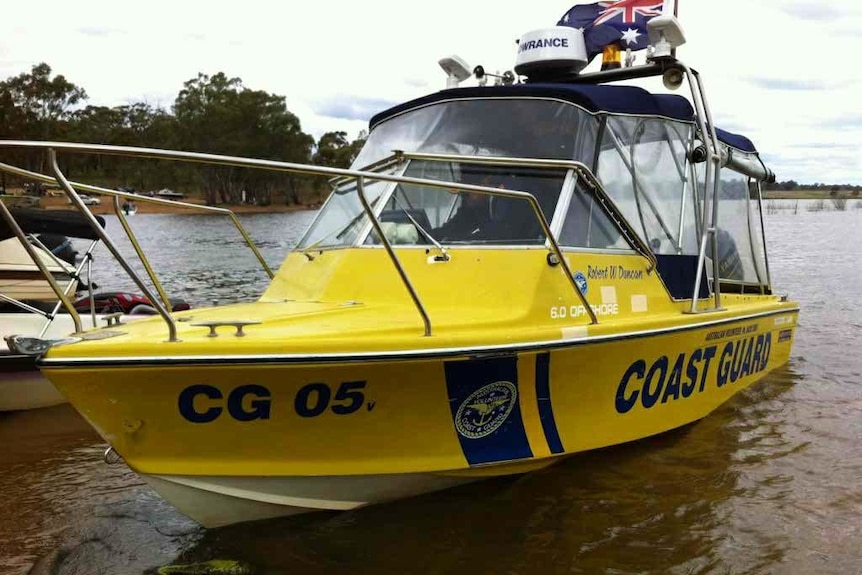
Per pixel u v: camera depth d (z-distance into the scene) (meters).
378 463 3.75
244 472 3.50
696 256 5.66
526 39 6.27
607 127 5.01
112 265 18.34
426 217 4.70
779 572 3.53
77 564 3.61
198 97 78.56
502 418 4.02
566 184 4.64
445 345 3.59
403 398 3.62
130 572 3.53
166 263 19.09
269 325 3.59
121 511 4.26
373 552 3.65
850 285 15.87
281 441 3.50
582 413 4.40
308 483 3.69
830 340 9.52
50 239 9.94
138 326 3.63
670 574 3.49
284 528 3.85
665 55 5.50
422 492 4.11
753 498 4.34
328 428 3.55
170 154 3.18
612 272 4.73
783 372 7.46
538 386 4.09
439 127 5.31
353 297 4.41
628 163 5.16
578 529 3.92
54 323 7.09
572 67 6.19
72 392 3.12
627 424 4.76
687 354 5.19
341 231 4.99
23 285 8.48
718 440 5.32
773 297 7.61
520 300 4.14
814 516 4.12
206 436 3.37
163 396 3.20
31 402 6.71
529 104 5.10
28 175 3.90
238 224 5.57
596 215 4.75
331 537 3.78
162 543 3.83
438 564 3.56
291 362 3.24
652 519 4.04
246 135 75.62
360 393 3.50
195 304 11.70
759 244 7.77
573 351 4.12
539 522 3.98
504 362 3.84
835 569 3.56
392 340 3.47
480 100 5.26
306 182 80.81
